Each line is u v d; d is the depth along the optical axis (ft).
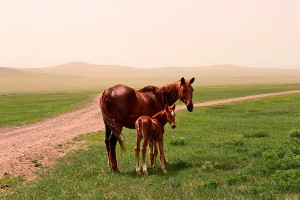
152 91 45.78
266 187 33.42
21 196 34.35
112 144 44.34
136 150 41.47
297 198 30.09
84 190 35.76
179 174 40.63
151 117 43.16
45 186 37.63
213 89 349.00
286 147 51.11
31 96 281.95
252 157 48.83
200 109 143.23
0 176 43.47
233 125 94.79
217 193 32.60
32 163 50.96
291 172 36.14
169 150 58.03
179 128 91.40
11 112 152.05
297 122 97.96
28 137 85.97
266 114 124.77
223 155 51.13
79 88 447.42
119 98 42.88
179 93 44.91
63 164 49.34
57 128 103.71
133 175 41.83
